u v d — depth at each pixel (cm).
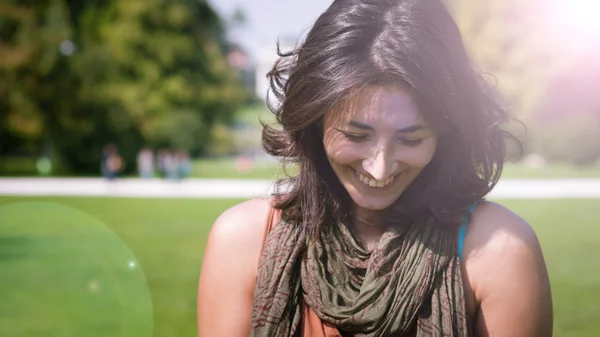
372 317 146
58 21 3069
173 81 3625
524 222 161
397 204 158
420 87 139
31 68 3023
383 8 147
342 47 144
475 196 159
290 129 152
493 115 171
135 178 2927
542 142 3728
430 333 146
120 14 3662
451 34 149
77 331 488
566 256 951
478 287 154
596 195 1986
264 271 158
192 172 3219
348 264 155
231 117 4112
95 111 3167
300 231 160
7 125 3092
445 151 158
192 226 1266
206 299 167
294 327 154
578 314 622
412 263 150
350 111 144
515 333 152
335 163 152
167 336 532
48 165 3366
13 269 728
